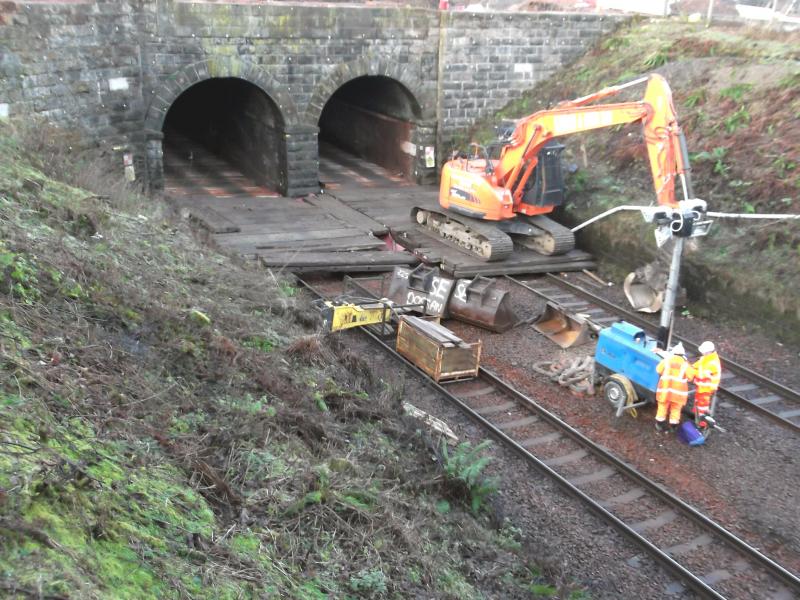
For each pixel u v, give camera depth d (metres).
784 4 35.44
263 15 22.61
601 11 29.97
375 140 29.94
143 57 21.31
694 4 34.69
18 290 7.59
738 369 13.87
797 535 9.30
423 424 10.31
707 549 9.01
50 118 18.31
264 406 8.25
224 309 10.90
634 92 23.08
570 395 12.71
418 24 25.23
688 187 14.51
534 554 8.34
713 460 10.95
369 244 19.25
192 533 5.55
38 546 4.43
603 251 19.50
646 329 15.91
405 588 6.50
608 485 10.23
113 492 5.40
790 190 16.62
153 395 7.17
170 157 30.25
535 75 27.25
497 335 15.03
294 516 6.65
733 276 16.11
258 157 26.31
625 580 8.41
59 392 6.30
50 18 17.92
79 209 11.41
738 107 19.59
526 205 19.36
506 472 10.30
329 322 13.50
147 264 11.31
